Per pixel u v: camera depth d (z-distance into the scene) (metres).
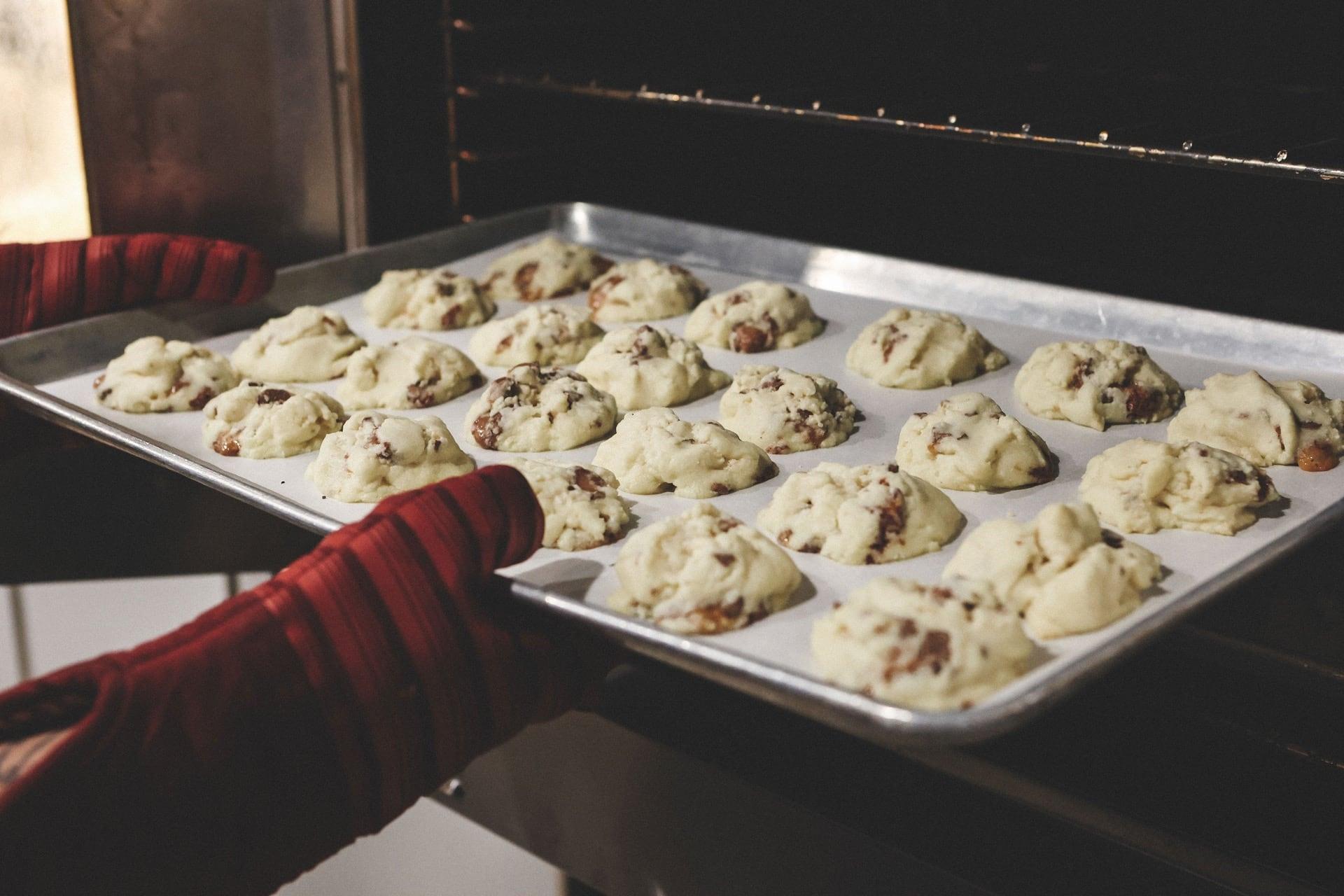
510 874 1.68
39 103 1.74
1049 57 1.72
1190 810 1.14
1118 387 1.47
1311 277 1.52
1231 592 1.01
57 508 1.82
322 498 1.34
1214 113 1.59
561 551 1.22
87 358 1.69
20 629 2.34
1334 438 1.34
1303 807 1.13
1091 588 1.03
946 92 1.80
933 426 1.36
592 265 1.95
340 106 1.92
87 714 0.95
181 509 1.87
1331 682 1.19
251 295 1.77
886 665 0.92
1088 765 1.19
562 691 1.11
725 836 1.34
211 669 0.94
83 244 1.70
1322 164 1.33
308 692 0.97
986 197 1.76
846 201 1.89
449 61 2.00
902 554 1.19
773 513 1.24
